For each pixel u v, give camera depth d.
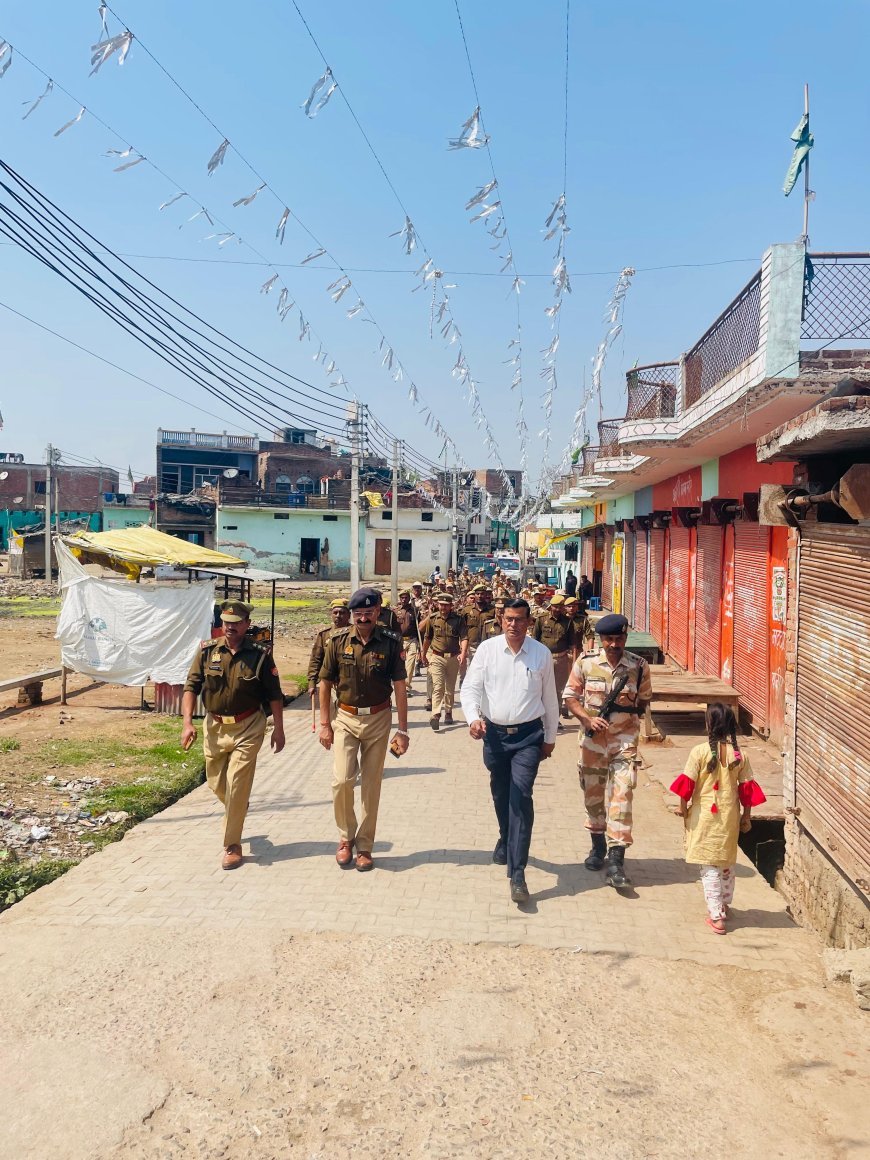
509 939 4.31
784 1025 3.50
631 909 4.73
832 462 4.99
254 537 49.41
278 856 5.59
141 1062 3.23
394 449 27.27
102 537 12.95
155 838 6.04
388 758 8.75
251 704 5.48
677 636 15.38
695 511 13.41
